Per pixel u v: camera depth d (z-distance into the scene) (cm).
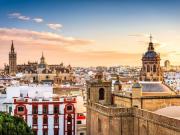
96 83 11175
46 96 12938
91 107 11006
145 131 8881
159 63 17612
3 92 14788
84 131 12800
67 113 12469
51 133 12325
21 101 12162
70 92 17650
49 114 12312
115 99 11356
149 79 17338
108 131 9494
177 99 10581
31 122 12181
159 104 10475
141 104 10369
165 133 7900
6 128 7506
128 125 9531
